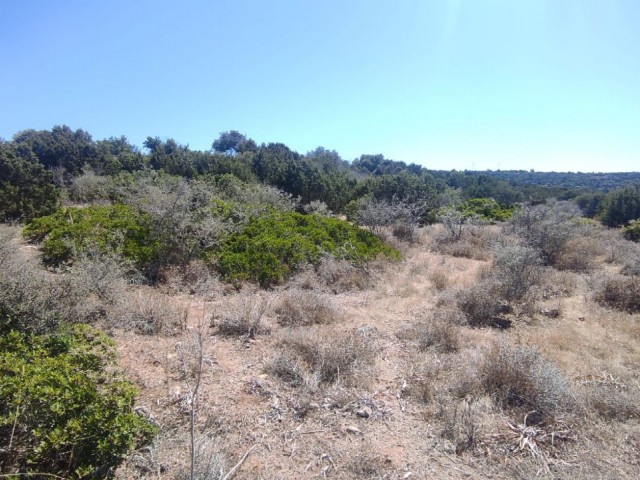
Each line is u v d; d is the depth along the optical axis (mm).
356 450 2879
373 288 7324
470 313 5922
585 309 6375
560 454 2906
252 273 7277
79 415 2234
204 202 9094
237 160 24062
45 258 7090
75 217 8906
